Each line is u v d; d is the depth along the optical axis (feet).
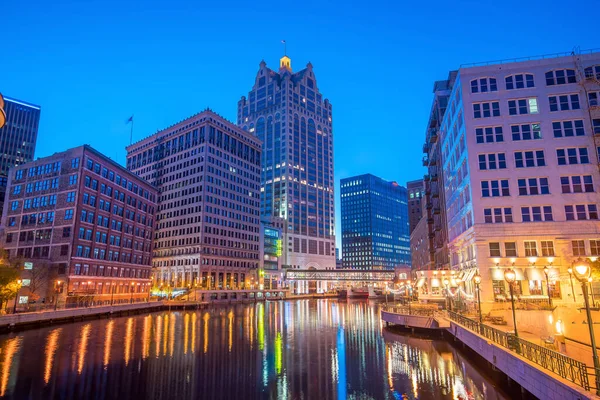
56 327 176.76
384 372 99.35
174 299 383.45
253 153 574.56
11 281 172.76
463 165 180.04
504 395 76.89
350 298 617.62
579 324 93.09
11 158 594.65
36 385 84.89
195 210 476.95
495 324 115.24
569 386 51.72
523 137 164.45
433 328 154.71
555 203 156.15
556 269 148.87
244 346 137.80
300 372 100.42
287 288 599.57
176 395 80.74
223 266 485.56
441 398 77.25
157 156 548.31
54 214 271.08
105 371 98.17
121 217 316.40
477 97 171.83
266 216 648.79
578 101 163.63
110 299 294.66
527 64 170.91
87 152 275.59
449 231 224.94
